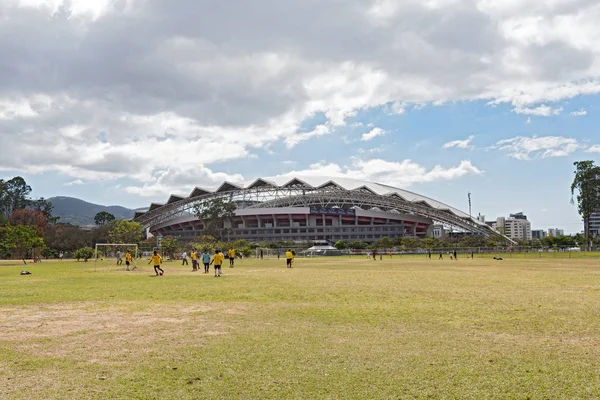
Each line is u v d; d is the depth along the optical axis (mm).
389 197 162625
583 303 18500
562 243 125438
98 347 11336
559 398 7668
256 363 9727
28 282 32219
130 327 13961
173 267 56188
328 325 13984
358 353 10484
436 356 10195
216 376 8906
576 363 9602
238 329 13461
